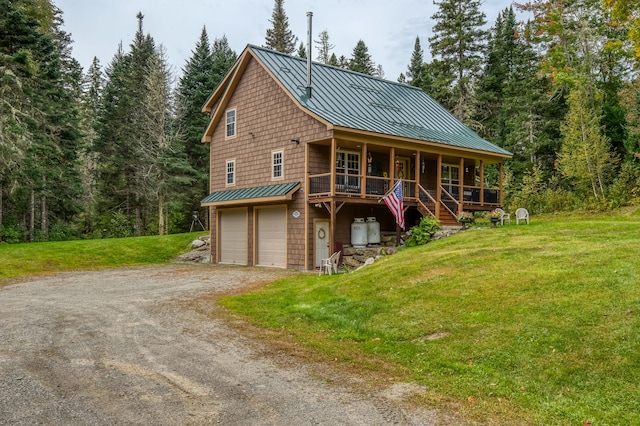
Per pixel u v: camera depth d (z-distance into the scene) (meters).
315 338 7.96
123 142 38.53
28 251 22.05
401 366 6.44
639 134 26.06
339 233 20.33
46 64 28.78
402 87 27.16
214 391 5.55
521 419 4.74
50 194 29.84
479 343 6.78
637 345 5.91
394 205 18.22
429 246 15.19
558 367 5.80
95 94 56.25
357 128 18.30
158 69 38.16
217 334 8.31
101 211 39.34
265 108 21.58
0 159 24.06
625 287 7.73
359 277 12.02
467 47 38.16
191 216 40.44
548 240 13.18
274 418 4.78
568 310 7.24
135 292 13.17
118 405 5.11
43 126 28.53
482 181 24.19
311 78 21.80
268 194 19.86
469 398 5.27
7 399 5.25
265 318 9.49
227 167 23.92
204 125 39.94
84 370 6.29
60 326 8.90
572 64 33.38
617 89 33.94
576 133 25.86
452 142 22.11
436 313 8.27
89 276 17.53
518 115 35.81
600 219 20.81
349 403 5.18
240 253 22.64
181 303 11.30
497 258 11.19
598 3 32.47
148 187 37.84
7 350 7.24
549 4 33.59
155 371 6.27
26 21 26.59
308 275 16.27
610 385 5.29
